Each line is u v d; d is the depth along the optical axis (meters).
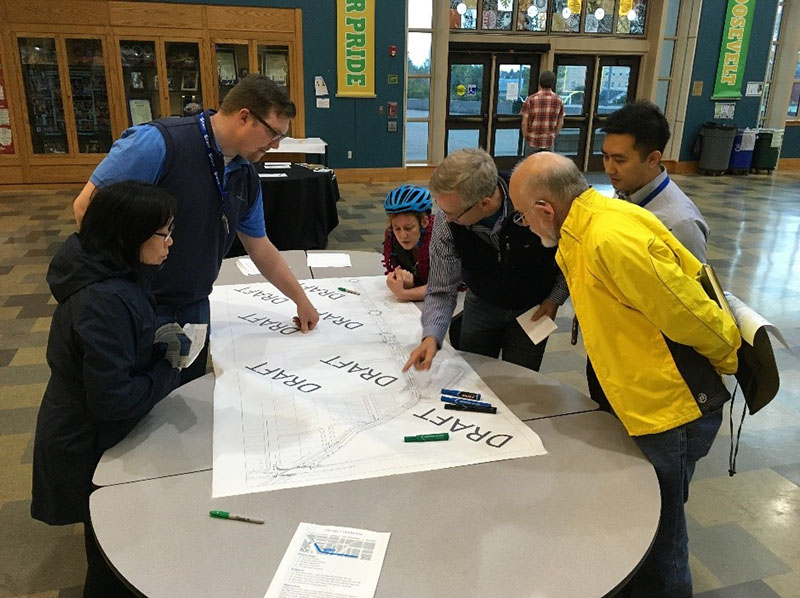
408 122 9.18
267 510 1.09
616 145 1.70
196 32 7.59
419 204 2.12
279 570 0.95
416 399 1.48
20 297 4.23
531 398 1.51
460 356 1.73
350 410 1.42
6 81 7.41
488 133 9.51
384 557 0.98
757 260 5.34
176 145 1.61
